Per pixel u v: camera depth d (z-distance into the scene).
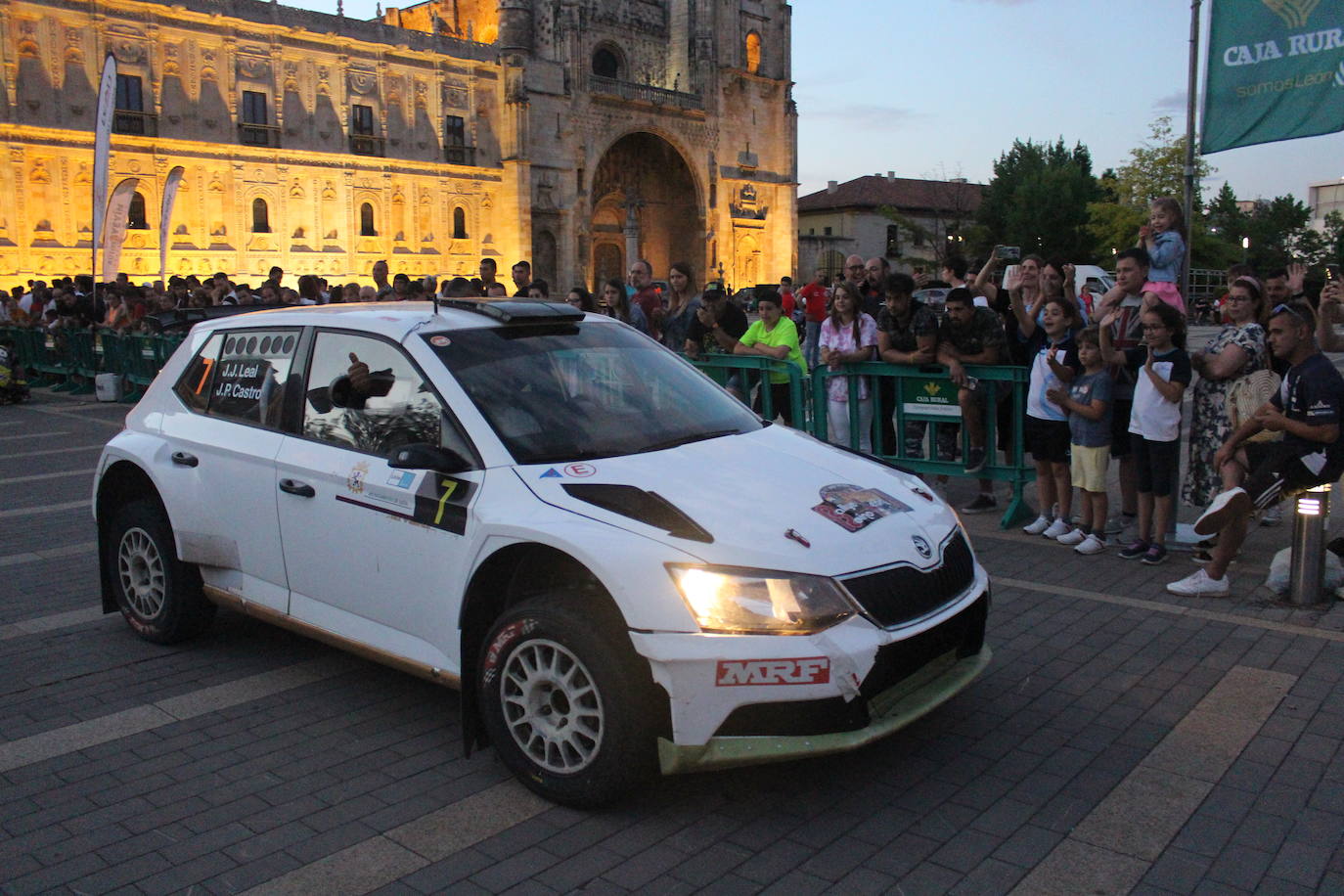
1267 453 6.62
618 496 4.24
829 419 9.95
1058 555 7.98
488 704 4.34
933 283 29.84
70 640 6.32
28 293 26.72
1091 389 7.77
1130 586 7.11
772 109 70.25
